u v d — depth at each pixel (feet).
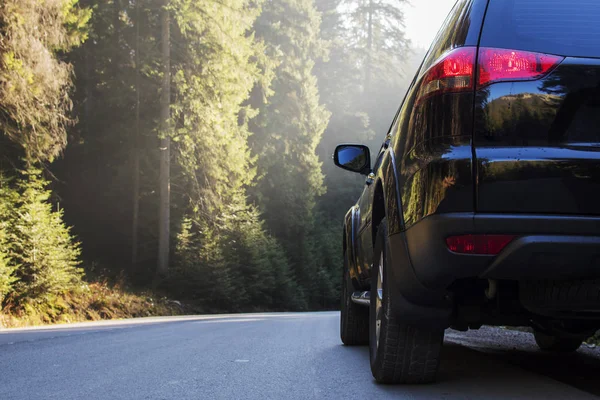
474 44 9.08
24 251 54.39
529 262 8.45
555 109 8.61
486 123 8.74
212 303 88.07
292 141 133.28
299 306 117.80
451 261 8.79
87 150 91.86
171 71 81.92
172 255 89.35
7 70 51.06
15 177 59.11
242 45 83.56
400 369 11.15
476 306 10.73
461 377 12.40
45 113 56.95
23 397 10.98
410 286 9.89
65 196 92.27
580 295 8.88
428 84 9.48
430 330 10.64
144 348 18.60
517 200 8.48
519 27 9.05
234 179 90.63
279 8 136.67
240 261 98.68
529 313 10.68
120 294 70.90
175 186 88.48
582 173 8.38
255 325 31.30
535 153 8.50
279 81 133.08
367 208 15.28
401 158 10.49
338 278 155.33
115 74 89.76
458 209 8.68
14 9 51.01
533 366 14.29
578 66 8.68
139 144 87.45
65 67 60.39
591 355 16.52
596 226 8.29
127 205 91.40
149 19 84.38
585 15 9.04
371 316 12.53
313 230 146.41
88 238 93.30
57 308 57.82
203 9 77.30
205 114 80.48
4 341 21.18
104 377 13.00
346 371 13.55
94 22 88.94
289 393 11.10
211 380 12.53
